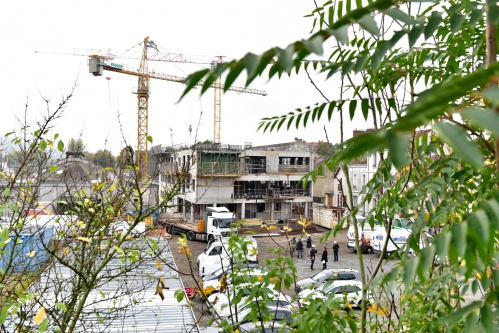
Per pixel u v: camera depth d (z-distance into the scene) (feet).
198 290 13.83
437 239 2.83
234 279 12.50
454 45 7.20
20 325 16.34
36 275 18.65
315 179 8.79
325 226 123.75
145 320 25.84
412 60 8.58
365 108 6.53
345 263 77.10
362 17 2.67
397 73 8.43
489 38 4.36
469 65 7.32
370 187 7.75
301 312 10.47
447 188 7.39
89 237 19.43
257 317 11.57
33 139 17.79
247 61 2.30
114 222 21.08
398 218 7.80
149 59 229.25
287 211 142.20
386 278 3.60
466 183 6.33
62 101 18.31
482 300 3.57
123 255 20.36
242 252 13.32
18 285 18.89
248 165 138.21
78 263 20.22
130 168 18.81
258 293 11.37
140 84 226.17
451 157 6.43
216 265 62.23
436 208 6.35
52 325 17.56
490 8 3.34
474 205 6.18
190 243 102.32
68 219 21.12
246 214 137.59
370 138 1.90
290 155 145.48
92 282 17.10
